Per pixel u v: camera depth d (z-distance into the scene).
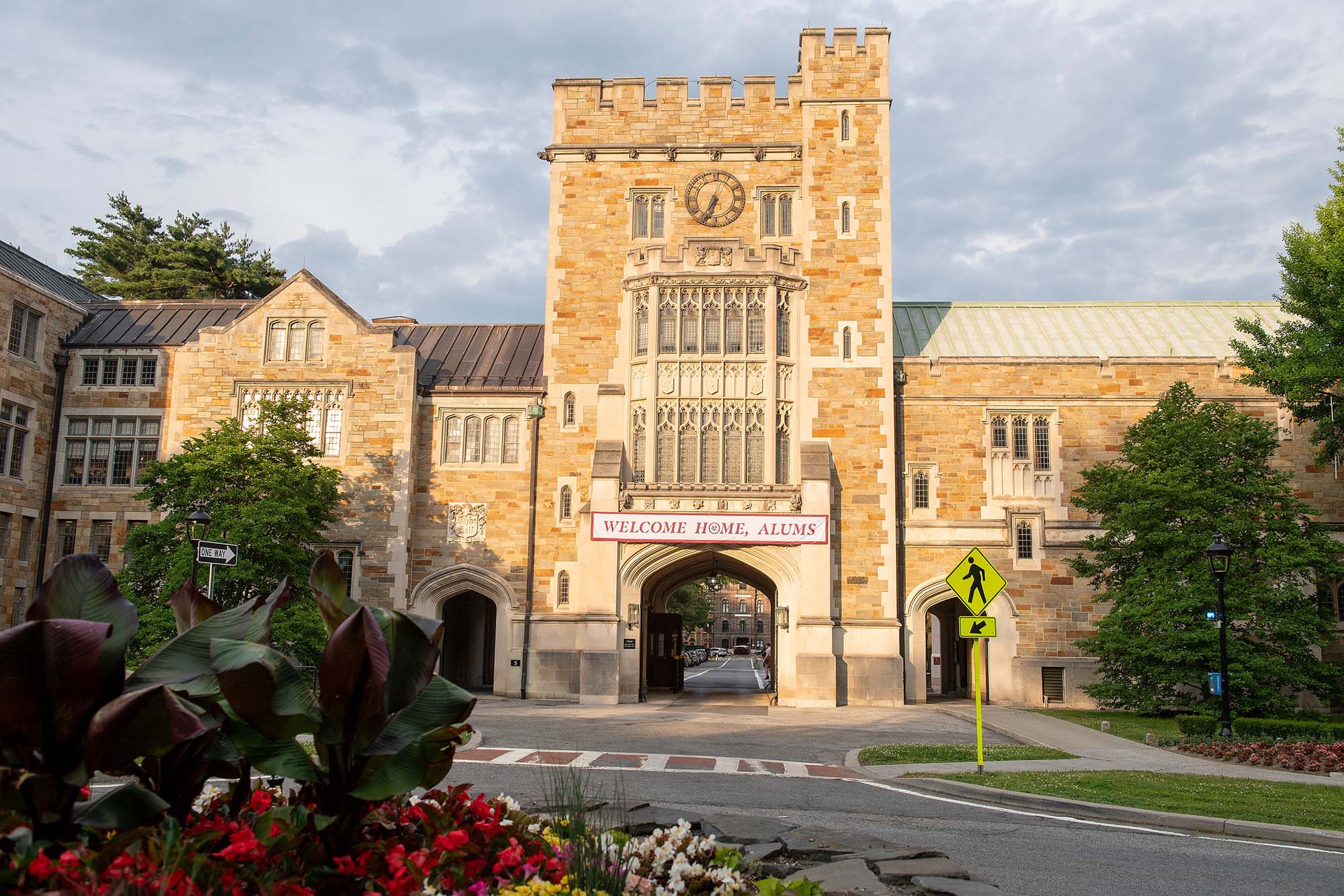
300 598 27.11
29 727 4.98
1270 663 26.23
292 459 28.53
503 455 33.66
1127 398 33.38
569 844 6.19
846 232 33.16
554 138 34.38
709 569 34.81
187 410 33.47
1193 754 19.75
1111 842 11.18
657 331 32.59
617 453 31.45
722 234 33.78
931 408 33.59
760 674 64.81
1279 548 27.27
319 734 5.53
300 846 5.55
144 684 5.80
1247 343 34.81
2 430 32.09
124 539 33.62
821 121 33.72
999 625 32.47
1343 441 29.94
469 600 37.56
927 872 7.91
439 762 5.82
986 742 21.38
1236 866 10.05
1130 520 28.44
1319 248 27.98
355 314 33.69
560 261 33.62
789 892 6.52
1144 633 27.62
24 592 32.97
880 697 30.70
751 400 32.25
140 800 5.30
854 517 31.84
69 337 35.31
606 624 30.25
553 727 22.14
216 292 58.91
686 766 16.75
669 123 34.34
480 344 36.69
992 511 33.00
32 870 4.36
